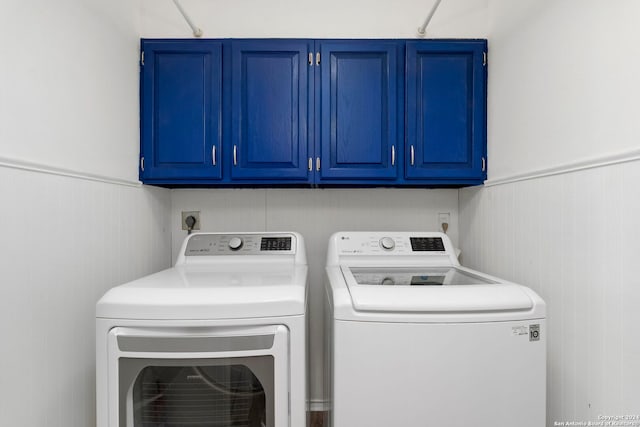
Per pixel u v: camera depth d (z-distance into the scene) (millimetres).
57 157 1118
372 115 1690
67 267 1160
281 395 1000
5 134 922
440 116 1699
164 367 1037
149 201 1771
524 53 1390
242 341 984
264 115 1683
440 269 1550
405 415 983
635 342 890
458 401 983
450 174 1703
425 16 1779
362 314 989
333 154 1691
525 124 1381
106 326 979
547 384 1240
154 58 1682
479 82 1701
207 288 1035
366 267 1593
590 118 1041
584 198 1063
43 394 1053
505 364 989
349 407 987
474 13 1750
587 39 1053
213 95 1673
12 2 945
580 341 1078
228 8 1775
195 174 1677
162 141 1677
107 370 980
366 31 1787
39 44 1043
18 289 960
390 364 982
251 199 2021
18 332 961
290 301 1010
